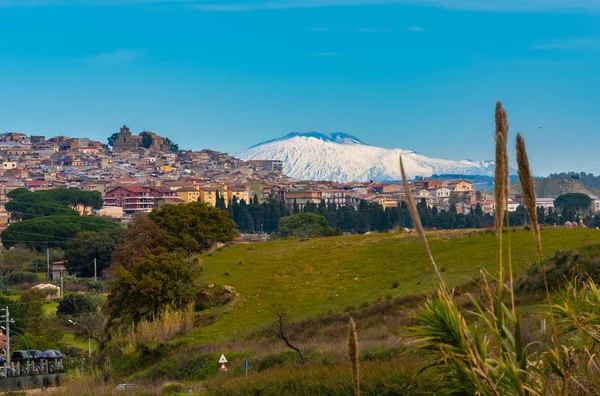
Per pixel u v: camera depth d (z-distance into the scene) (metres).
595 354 11.29
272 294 72.62
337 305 64.81
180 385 43.56
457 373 9.91
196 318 66.25
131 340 61.28
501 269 9.81
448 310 9.78
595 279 43.12
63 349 98.19
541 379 10.05
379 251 84.38
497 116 9.11
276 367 40.41
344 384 27.52
